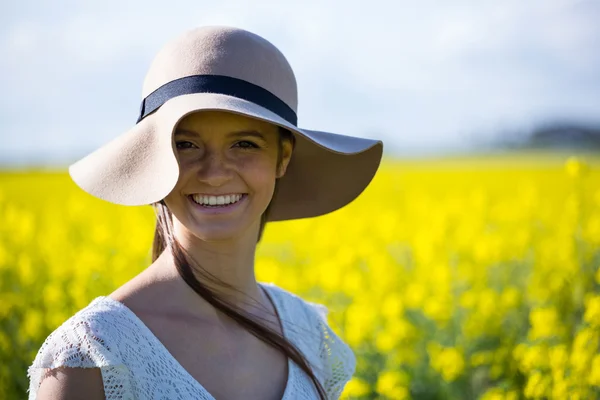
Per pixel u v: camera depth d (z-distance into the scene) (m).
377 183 16.69
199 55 1.60
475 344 5.05
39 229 9.16
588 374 3.40
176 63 1.61
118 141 1.61
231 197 1.64
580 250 5.64
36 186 15.52
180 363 1.55
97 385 1.44
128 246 6.79
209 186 1.60
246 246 1.75
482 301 5.12
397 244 8.07
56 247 6.58
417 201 11.36
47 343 1.45
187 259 1.66
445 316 5.22
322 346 1.94
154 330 1.54
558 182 16.59
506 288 5.79
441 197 14.93
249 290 1.78
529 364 3.74
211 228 1.60
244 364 1.64
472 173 19.97
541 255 6.70
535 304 5.54
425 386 4.80
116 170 1.55
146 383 1.47
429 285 6.35
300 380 1.71
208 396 1.51
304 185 2.08
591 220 6.45
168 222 1.68
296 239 8.28
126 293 1.56
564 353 3.44
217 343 1.61
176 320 1.58
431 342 5.06
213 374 1.58
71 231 8.95
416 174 19.98
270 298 1.92
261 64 1.64
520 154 37.53
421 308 5.83
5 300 4.83
